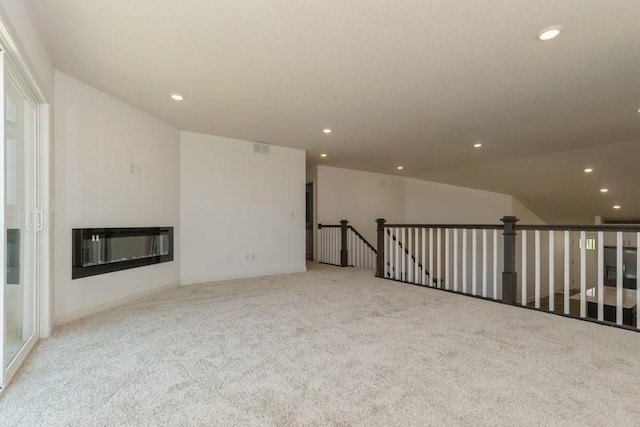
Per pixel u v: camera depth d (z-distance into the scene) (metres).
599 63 2.79
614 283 7.33
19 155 2.36
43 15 2.16
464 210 8.74
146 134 4.13
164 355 2.30
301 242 6.14
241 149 5.43
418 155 6.44
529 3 2.02
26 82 2.29
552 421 1.55
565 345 2.46
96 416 1.60
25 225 2.50
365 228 8.41
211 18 2.19
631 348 2.40
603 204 7.85
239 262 5.39
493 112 3.99
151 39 2.45
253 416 1.59
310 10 2.10
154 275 4.25
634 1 1.99
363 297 4.00
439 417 1.58
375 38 2.43
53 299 2.86
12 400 1.73
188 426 1.52
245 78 3.11
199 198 4.99
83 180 3.27
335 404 1.69
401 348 2.42
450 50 2.59
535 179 7.30
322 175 7.62
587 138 5.05
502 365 2.13
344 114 4.11
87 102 3.30
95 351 2.37
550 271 3.41
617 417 1.57
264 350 2.38
